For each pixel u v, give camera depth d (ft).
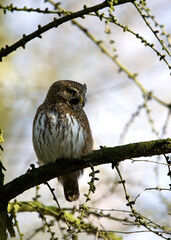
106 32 33.76
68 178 39.91
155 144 27.71
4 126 51.34
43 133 36.29
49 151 36.50
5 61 55.21
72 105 37.83
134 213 25.46
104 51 40.96
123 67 40.91
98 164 29.19
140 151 27.94
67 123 36.32
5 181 48.21
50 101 38.42
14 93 51.80
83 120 37.42
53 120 36.32
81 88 39.06
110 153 28.50
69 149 36.14
